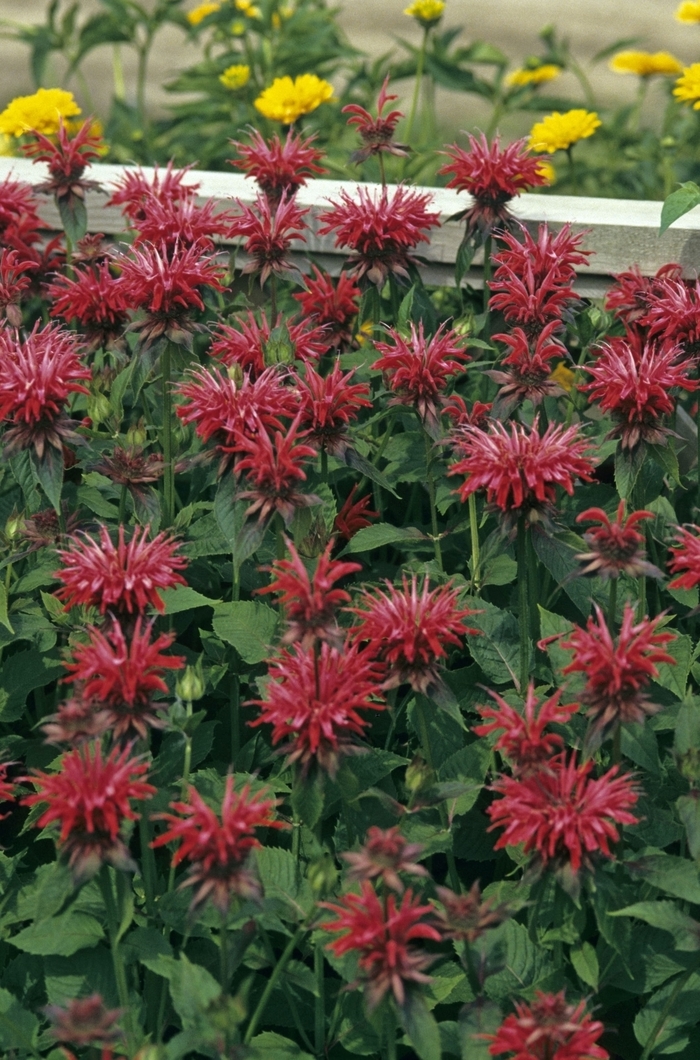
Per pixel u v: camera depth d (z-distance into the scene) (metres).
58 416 2.61
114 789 1.94
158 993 2.38
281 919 2.42
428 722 2.62
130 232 3.77
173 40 10.10
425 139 5.78
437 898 2.43
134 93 8.91
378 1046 2.28
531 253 2.98
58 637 2.92
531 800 2.01
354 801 2.31
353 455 2.65
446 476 2.97
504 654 2.66
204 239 3.07
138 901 2.39
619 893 2.16
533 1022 1.87
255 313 3.23
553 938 2.26
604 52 5.88
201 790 2.48
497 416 2.72
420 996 1.91
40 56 5.86
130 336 3.27
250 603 2.60
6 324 3.37
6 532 2.79
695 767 2.14
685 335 2.80
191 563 2.91
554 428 2.43
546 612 2.60
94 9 10.53
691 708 2.21
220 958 2.22
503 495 2.37
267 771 2.76
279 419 2.65
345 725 2.16
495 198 3.20
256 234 3.11
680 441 3.34
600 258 3.47
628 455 2.62
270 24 5.54
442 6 5.02
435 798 2.21
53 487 2.59
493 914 1.99
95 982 2.26
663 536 3.05
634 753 2.38
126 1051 2.17
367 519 3.08
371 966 1.91
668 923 2.08
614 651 2.10
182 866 2.59
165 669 2.71
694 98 4.33
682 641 2.53
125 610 2.32
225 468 2.50
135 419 3.44
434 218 3.14
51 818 1.95
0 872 2.50
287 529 2.82
